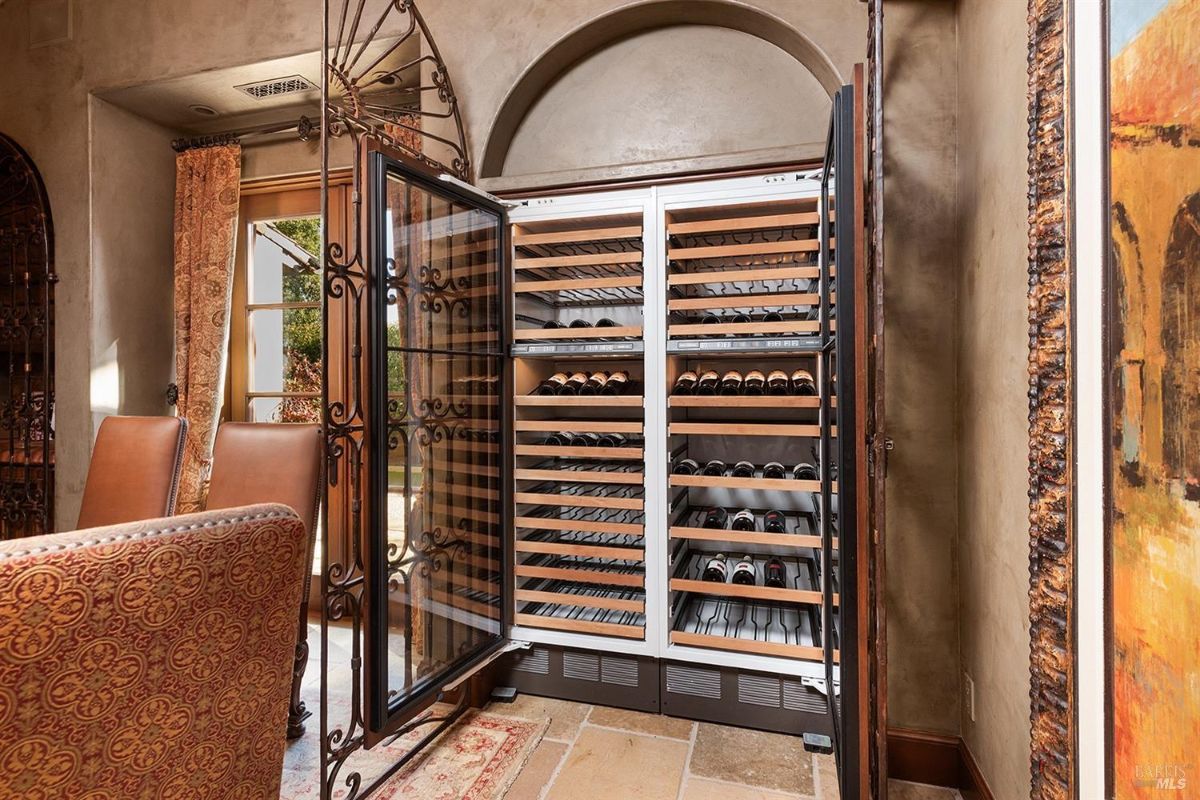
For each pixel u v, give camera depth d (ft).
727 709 6.03
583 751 5.65
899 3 5.37
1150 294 2.09
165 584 1.86
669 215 6.34
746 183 5.90
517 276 6.95
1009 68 3.97
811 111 6.15
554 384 6.81
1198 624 1.82
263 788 2.33
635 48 6.65
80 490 8.82
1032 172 3.18
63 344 8.91
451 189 5.79
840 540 4.10
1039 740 3.11
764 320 6.36
